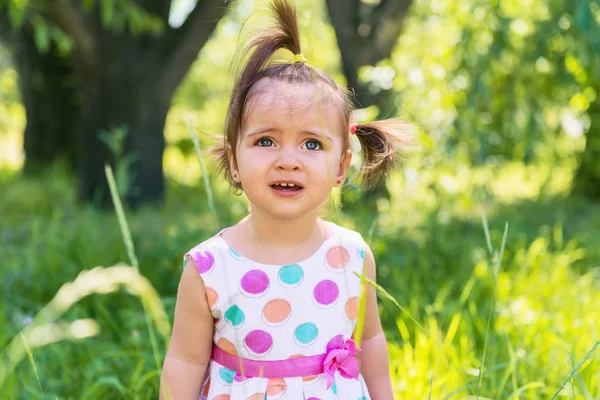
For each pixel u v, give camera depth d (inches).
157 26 231.8
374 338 71.9
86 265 147.9
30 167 418.0
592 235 210.7
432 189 197.0
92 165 273.7
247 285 64.8
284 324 64.7
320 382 64.8
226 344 65.4
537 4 179.9
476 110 181.5
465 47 174.4
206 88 576.4
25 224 228.5
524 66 178.9
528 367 96.6
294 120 62.7
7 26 389.7
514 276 148.5
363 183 83.6
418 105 184.2
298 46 70.1
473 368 101.4
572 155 302.5
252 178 63.2
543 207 270.8
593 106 287.1
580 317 118.3
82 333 48.1
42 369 103.0
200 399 67.2
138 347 108.5
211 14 264.4
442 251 171.0
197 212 249.9
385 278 140.4
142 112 270.8
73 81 403.5
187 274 66.0
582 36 165.5
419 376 91.7
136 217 238.7
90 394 94.1
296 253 66.2
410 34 236.2
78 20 249.6
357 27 241.4
